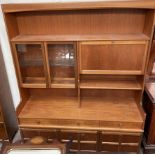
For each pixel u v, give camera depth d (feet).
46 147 5.09
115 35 6.41
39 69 7.15
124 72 6.39
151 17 5.63
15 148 5.13
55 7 5.65
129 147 7.02
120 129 6.64
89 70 6.49
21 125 7.00
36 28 6.82
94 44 6.05
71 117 6.74
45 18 6.62
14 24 6.51
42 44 6.15
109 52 6.15
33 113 7.03
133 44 5.93
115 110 7.04
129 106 7.23
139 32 6.57
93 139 7.04
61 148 5.07
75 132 6.95
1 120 7.43
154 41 6.41
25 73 7.25
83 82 7.13
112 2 5.43
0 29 7.11
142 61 6.15
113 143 7.03
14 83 8.18
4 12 5.80
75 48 6.12
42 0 6.63
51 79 6.93
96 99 7.72
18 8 5.74
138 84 6.90
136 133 6.64
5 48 7.45
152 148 6.94
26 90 7.64
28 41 6.13
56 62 6.84
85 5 5.54
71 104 7.49
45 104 7.54
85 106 7.32
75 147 7.30
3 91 7.49
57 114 6.93
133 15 6.31
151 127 6.62
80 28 6.69
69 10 6.40
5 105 7.67
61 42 6.06
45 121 6.88
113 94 7.77
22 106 7.27
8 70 7.91
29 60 6.97
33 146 5.13
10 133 8.12
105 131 6.77
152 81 7.21
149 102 6.57
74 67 6.61
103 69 6.45
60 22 6.65
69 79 7.11
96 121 6.63
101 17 6.45
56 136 7.13
